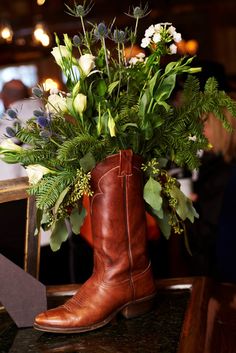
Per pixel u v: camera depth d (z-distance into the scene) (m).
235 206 2.32
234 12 7.72
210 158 2.60
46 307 1.35
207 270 2.60
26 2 7.69
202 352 1.12
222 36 7.82
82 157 1.26
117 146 1.28
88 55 1.24
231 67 7.86
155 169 1.30
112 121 1.18
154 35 1.29
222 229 2.36
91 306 1.28
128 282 1.31
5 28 6.15
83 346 1.21
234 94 2.71
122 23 7.73
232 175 2.34
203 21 7.84
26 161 1.27
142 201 1.33
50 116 1.24
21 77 7.87
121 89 1.36
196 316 1.26
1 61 7.79
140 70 1.31
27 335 1.30
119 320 1.33
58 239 1.33
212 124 2.63
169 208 1.37
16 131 1.28
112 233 1.29
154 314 1.35
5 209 1.42
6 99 3.81
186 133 1.33
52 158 1.28
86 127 1.27
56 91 1.32
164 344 1.19
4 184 1.37
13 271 1.33
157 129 1.31
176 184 1.37
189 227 2.60
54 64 7.80
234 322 1.26
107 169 1.28
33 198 1.43
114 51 1.38
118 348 1.19
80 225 1.34
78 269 2.72
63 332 1.26
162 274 2.90
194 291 1.42
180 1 7.74
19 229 1.44
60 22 7.73
